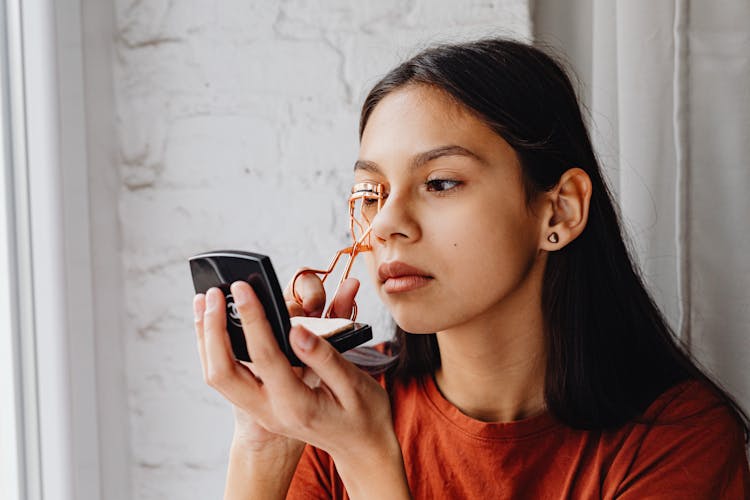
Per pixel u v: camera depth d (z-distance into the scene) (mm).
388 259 774
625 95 1104
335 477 948
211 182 1215
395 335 1057
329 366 657
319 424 687
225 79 1204
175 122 1215
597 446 864
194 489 1243
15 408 1104
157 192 1224
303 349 640
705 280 1081
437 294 773
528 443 867
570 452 866
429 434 915
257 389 683
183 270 1228
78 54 1143
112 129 1216
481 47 831
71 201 1132
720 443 851
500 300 794
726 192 1067
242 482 826
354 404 688
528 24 1141
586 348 873
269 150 1204
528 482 870
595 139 1152
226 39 1201
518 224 792
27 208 1102
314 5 1185
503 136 780
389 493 726
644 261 1116
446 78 780
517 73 811
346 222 1198
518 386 882
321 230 1202
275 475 828
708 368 1085
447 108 775
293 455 827
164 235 1228
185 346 1234
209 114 1210
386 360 1028
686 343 1078
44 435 1119
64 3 1113
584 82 1188
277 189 1206
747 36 1048
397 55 1171
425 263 768
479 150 769
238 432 825
